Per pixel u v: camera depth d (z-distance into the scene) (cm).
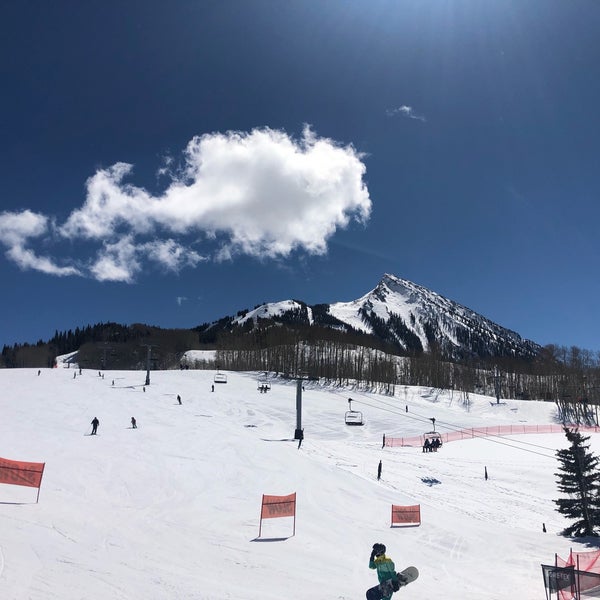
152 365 16675
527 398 14088
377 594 1088
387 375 13550
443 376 14950
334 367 14150
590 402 11812
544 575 1379
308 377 13162
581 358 14338
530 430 8481
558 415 10812
